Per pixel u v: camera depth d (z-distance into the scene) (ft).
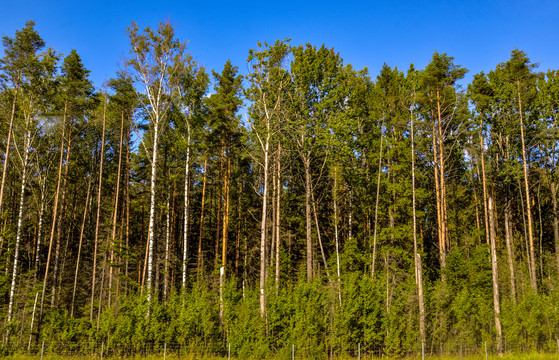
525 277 95.91
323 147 99.96
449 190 133.28
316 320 66.95
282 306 68.69
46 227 122.21
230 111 101.09
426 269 95.30
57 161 113.29
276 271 85.05
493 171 121.60
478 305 78.33
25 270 110.52
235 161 127.54
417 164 111.34
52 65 93.66
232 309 70.33
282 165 105.40
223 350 66.69
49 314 83.46
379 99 101.71
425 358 67.97
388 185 96.53
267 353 63.72
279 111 87.81
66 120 94.73
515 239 121.70
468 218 129.39
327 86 96.78
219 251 124.77
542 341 74.08
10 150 97.66
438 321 75.15
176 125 100.73
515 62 105.81
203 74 98.78
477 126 113.09
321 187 118.93
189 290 88.12
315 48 99.66
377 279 86.48
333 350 67.51
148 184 125.08
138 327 65.72
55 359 62.95
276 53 88.22
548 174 120.57
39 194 109.81
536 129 115.14
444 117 99.40
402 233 93.66
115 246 88.22
